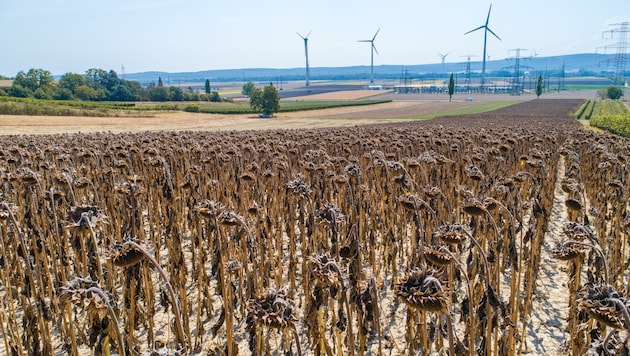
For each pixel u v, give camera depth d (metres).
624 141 29.66
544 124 64.75
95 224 7.21
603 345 5.12
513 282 8.96
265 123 102.88
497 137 27.83
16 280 10.55
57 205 12.32
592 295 5.23
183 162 20.77
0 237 9.13
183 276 9.26
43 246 9.69
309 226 9.62
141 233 11.86
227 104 188.50
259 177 15.41
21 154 18.36
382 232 12.71
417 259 9.48
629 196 17.78
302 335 9.65
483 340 7.26
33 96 173.88
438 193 10.56
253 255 8.47
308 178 16.05
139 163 19.75
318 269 5.88
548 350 9.16
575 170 17.17
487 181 14.99
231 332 7.26
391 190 12.57
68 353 8.72
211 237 10.16
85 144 27.94
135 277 7.18
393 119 110.00
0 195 16.12
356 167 11.89
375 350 9.03
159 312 10.93
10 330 8.74
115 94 196.25
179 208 15.73
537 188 12.23
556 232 16.11
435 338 7.63
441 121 87.19
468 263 8.94
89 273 9.18
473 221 8.99
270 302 5.44
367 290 6.83
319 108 160.62
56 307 9.77
